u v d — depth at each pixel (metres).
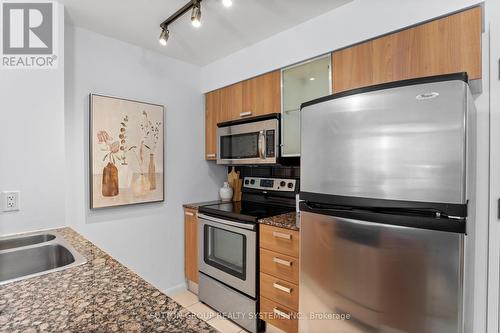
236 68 2.46
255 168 2.81
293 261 1.70
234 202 2.77
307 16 1.86
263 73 2.24
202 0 1.65
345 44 1.70
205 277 2.37
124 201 2.20
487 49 1.39
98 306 0.73
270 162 2.16
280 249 1.78
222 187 2.93
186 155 2.70
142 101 2.35
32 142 1.55
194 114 2.78
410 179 1.01
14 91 1.50
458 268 0.92
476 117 1.40
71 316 0.68
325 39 1.81
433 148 0.96
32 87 1.56
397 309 1.04
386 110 1.07
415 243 1.00
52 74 1.62
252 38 2.19
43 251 1.32
